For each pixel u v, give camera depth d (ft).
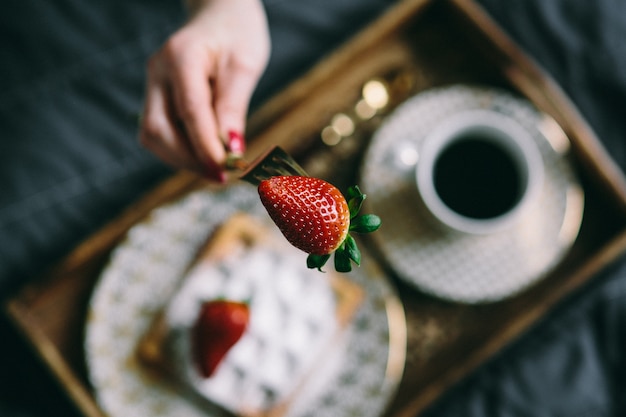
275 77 2.48
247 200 2.30
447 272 2.25
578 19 2.53
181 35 2.01
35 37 2.46
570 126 2.32
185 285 2.23
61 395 2.38
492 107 2.31
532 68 2.35
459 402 2.43
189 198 2.28
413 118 2.29
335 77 2.37
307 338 2.24
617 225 2.35
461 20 2.35
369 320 2.27
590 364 2.43
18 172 2.42
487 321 2.33
